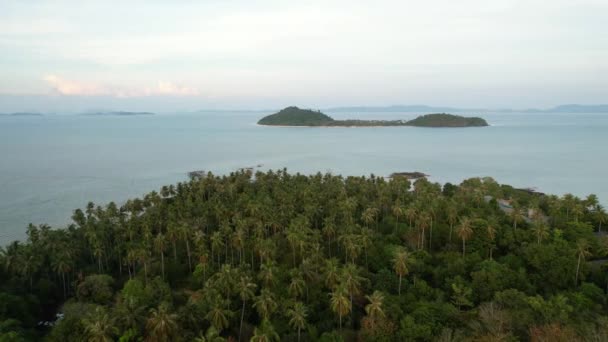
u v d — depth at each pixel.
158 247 101.56
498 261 100.06
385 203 139.50
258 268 104.69
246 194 149.38
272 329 63.75
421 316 70.00
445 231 115.56
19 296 85.88
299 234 98.44
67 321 71.81
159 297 82.94
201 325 70.25
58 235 107.94
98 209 135.62
